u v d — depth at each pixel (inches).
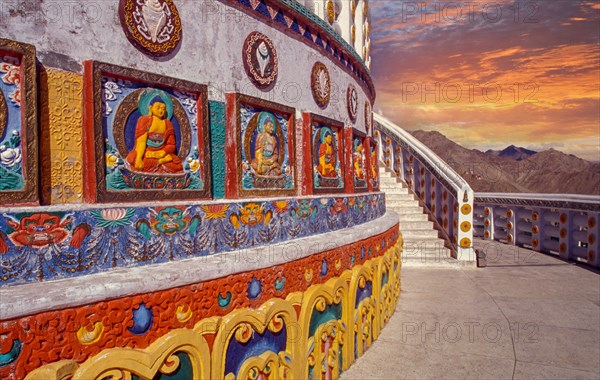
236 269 98.0
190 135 104.2
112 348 73.3
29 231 71.4
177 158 100.8
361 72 224.2
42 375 64.2
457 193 362.9
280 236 129.0
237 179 115.8
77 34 83.0
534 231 448.8
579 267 357.4
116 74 87.4
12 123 73.2
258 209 119.3
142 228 87.8
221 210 106.4
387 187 481.1
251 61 124.5
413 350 172.9
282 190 136.0
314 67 160.1
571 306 238.7
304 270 124.0
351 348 154.3
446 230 398.6
